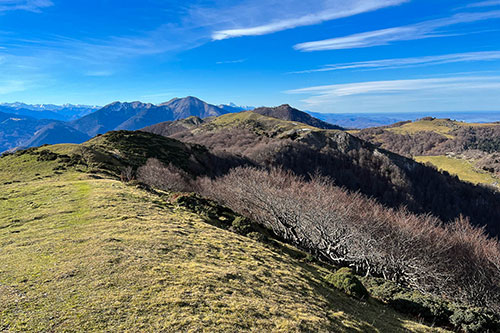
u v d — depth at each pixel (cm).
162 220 2250
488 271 2791
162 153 8206
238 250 1988
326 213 3328
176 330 927
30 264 1334
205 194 5072
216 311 1079
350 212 3566
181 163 7900
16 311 963
